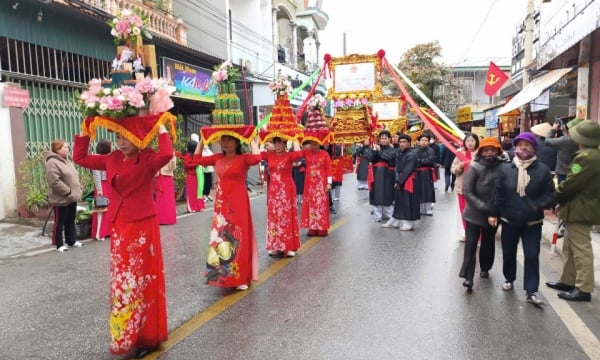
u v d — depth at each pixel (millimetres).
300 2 30562
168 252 7508
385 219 10500
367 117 11719
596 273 5984
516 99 14328
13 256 7422
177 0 17625
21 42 10055
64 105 11000
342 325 4504
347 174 24891
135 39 4113
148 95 3703
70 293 5582
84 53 11906
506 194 5180
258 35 21781
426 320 4625
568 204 5180
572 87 12305
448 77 34469
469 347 4039
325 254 7301
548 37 10906
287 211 7082
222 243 5492
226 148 5574
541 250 7527
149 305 3922
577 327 4480
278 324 4543
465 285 5551
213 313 4840
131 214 3787
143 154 3816
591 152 4941
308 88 25797
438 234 8820
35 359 3904
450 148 8117
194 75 15203
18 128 9680
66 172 7816
